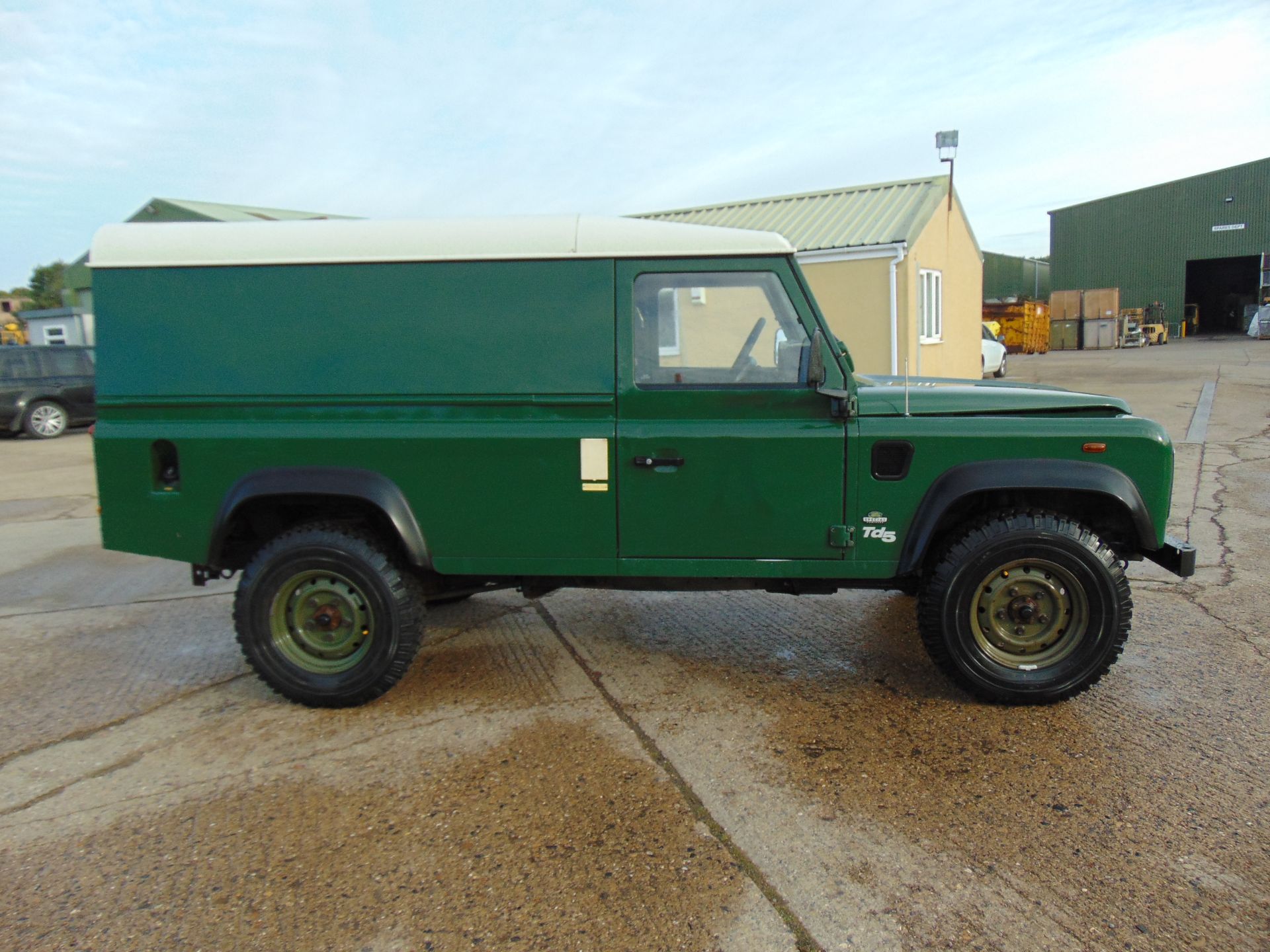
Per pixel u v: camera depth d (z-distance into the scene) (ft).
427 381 12.29
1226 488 26.53
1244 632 15.19
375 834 9.73
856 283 46.09
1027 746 11.35
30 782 11.04
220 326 12.42
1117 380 60.95
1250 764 10.75
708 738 11.79
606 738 11.85
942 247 51.65
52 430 50.11
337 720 12.64
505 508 12.38
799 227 49.93
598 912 8.34
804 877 8.78
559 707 12.88
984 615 12.28
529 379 12.19
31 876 9.09
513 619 16.94
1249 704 12.41
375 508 13.05
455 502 12.41
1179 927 7.93
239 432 12.42
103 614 17.98
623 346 12.07
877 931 7.97
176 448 12.48
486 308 12.14
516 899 8.55
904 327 45.37
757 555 12.33
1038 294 167.53
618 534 12.37
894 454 11.98
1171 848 9.11
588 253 11.96
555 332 12.11
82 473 36.76
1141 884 8.54
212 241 12.41
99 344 12.59
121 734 12.35
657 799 10.28
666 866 9.01
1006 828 9.53
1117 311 118.42
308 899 8.63
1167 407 44.57
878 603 17.61
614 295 12.00
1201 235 138.72
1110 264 148.87
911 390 12.83
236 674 14.51
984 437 11.84
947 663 12.33
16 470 37.91
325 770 11.18
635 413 12.14
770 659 14.61
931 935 7.90
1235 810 9.77
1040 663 12.26
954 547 12.13
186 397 12.51
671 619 16.80
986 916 8.14
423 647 15.48
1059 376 68.18
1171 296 142.82
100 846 9.61
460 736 12.04
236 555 13.92
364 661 12.67
